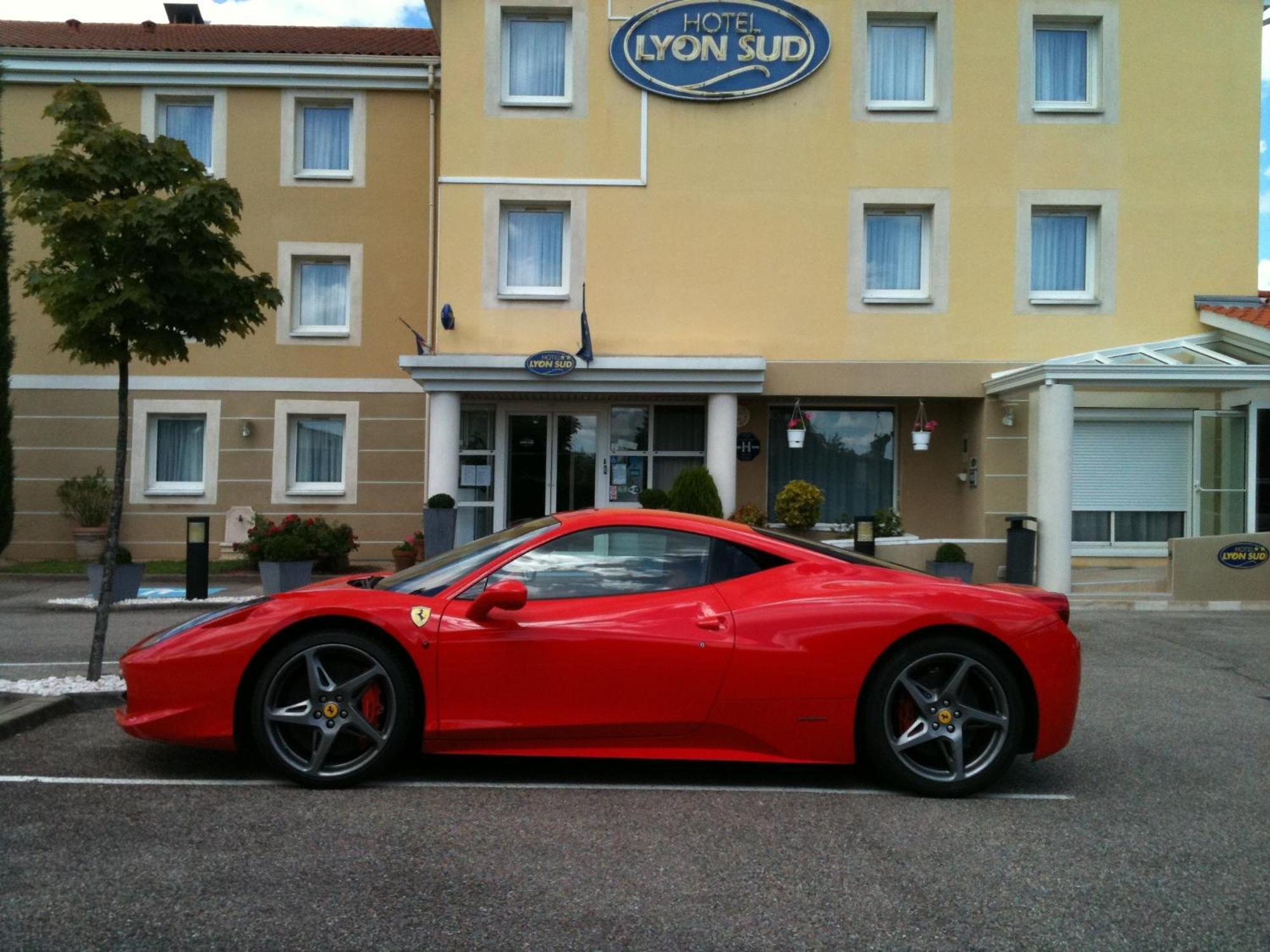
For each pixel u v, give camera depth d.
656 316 14.30
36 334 16.23
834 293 14.38
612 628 4.66
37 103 16.08
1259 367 11.90
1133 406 13.94
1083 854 3.99
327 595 4.78
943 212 14.33
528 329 14.29
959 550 12.25
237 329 6.98
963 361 14.30
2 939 3.10
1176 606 11.98
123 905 3.36
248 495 16.33
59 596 12.48
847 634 4.67
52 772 4.87
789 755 4.69
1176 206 14.37
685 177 14.30
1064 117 14.34
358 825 4.19
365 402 16.45
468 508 15.17
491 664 4.62
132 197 6.50
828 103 14.34
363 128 16.45
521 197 14.23
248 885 3.55
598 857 3.88
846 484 15.42
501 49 14.23
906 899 3.53
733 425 13.93
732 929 3.27
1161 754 5.56
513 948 3.11
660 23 14.21
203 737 4.66
